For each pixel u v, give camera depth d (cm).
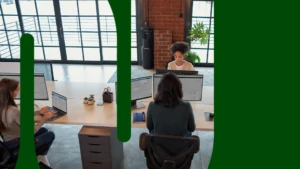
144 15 545
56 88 319
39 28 591
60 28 584
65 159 288
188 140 171
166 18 542
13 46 609
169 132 193
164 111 191
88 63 615
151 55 563
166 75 196
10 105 221
